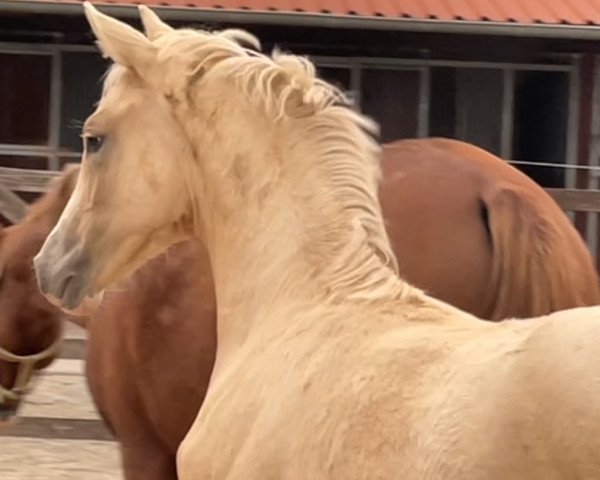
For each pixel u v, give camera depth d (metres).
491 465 1.91
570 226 3.68
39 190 6.04
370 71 10.92
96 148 2.87
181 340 3.81
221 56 2.79
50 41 10.88
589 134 10.91
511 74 10.94
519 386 1.93
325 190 2.63
